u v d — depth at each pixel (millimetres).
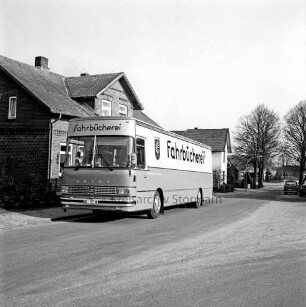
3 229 11266
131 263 7090
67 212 15617
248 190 58500
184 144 18891
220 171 53844
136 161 12938
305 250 8531
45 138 22344
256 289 5688
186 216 15977
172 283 5898
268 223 13453
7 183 17266
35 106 22703
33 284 5715
